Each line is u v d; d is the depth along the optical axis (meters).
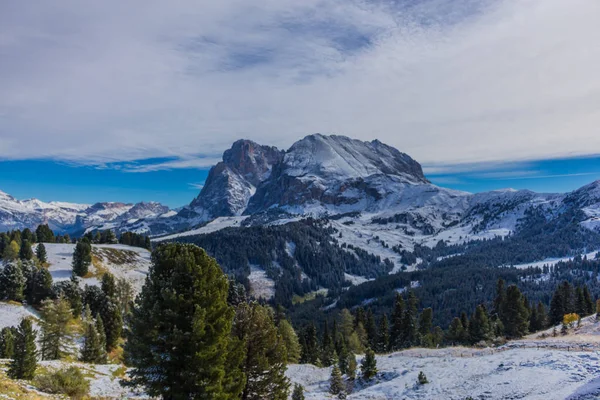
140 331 22.30
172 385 21.73
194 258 22.91
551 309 116.25
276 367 29.75
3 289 89.12
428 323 120.62
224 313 23.33
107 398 31.52
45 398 25.11
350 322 129.12
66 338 67.88
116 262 156.62
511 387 39.03
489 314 124.94
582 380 36.88
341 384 56.62
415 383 49.22
